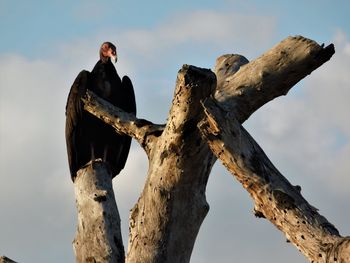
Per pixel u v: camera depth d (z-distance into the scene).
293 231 7.38
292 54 8.99
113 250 10.06
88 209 10.47
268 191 7.65
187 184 9.37
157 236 9.47
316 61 8.99
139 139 10.27
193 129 8.75
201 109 8.48
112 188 10.86
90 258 10.07
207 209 9.63
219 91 9.30
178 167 9.19
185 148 8.98
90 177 10.83
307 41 8.94
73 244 10.50
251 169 7.81
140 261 9.49
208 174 9.52
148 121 10.41
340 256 6.72
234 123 7.98
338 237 7.07
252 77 9.16
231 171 7.93
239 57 10.57
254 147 7.99
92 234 10.23
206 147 9.01
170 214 9.43
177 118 8.70
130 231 9.79
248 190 7.83
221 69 10.41
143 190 9.67
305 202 7.54
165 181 9.34
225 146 7.90
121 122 10.61
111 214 10.41
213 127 7.92
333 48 8.95
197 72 8.27
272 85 9.16
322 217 7.40
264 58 9.16
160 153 9.31
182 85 8.29
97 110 10.83
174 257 9.52
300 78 9.22
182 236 9.52
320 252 7.08
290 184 7.78
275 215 7.59
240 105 9.16
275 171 7.86
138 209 9.70
